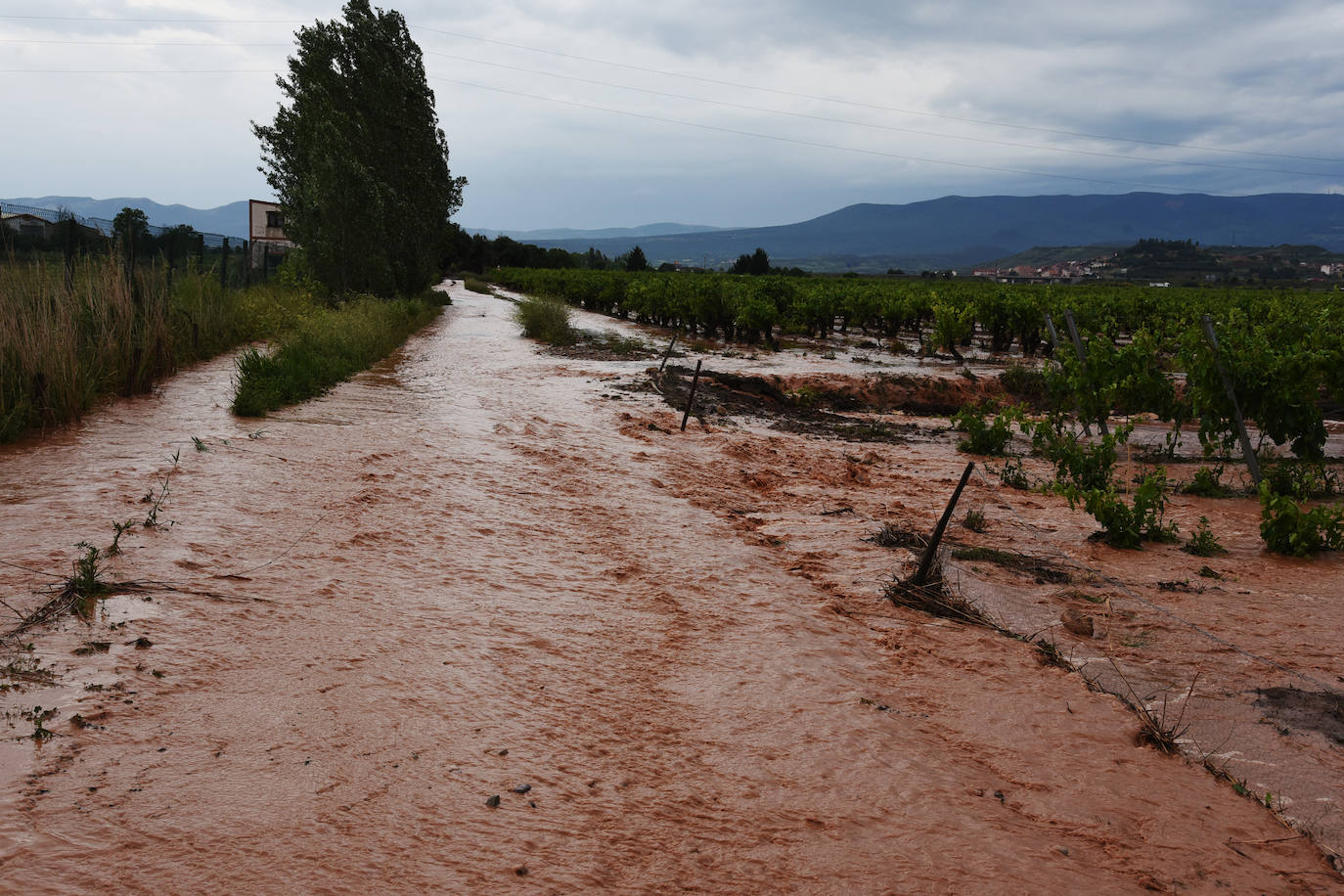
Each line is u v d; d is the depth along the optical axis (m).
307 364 13.76
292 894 2.37
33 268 12.41
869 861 2.83
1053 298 32.94
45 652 3.74
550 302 28.16
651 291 32.25
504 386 15.45
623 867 2.68
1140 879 2.90
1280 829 3.32
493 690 3.89
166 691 3.52
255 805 2.78
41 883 2.30
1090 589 6.27
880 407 17.11
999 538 7.61
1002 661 4.83
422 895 2.43
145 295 13.21
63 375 9.14
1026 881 2.80
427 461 8.88
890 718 3.99
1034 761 3.73
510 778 3.15
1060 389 12.75
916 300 30.66
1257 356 10.07
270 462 8.09
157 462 7.68
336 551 5.67
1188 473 11.05
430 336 25.56
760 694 4.12
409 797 2.93
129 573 4.80
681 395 15.23
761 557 6.52
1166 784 3.61
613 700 3.93
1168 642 5.24
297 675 3.80
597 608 5.14
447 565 5.65
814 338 30.02
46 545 5.17
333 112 27.39
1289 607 5.99
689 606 5.30
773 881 2.68
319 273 27.25
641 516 7.46
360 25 31.09
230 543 5.57
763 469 10.16
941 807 3.22
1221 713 4.31
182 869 2.43
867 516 8.03
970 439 12.60
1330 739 4.05
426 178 34.00
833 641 4.92
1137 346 12.02
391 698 3.68
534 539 6.50
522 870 2.60
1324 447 12.90
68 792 2.73
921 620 5.41
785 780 3.34
